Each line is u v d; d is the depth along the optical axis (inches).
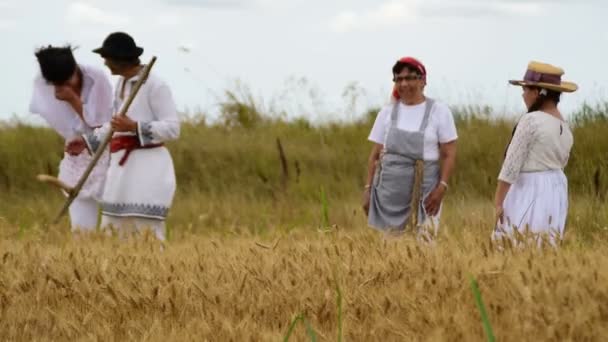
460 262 510.6
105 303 482.6
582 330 413.1
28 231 704.4
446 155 733.3
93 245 610.9
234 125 1453.0
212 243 600.4
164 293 486.0
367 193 757.9
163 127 729.0
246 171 1234.0
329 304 465.7
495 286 470.0
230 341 429.7
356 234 602.9
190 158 1259.8
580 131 1212.5
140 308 478.6
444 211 978.1
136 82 733.9
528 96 663.1
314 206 1068.5
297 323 453.1
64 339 453.7
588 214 874.8
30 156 1256.8
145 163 735.7
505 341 417.4
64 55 747.4
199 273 522.3
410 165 732.0
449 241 567.5
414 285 482.6
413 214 724.7
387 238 596.4
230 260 545.3
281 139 1338.6
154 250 591.5
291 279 499.8
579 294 439.5
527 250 530.6
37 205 1112.2
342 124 1457.9
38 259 563.8
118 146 739.4
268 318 465.4
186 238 668.1
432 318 431.5
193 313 474.3
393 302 453.4
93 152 756.0
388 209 736.3
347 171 1240.2
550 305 430.9
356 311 459.8
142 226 726.5
